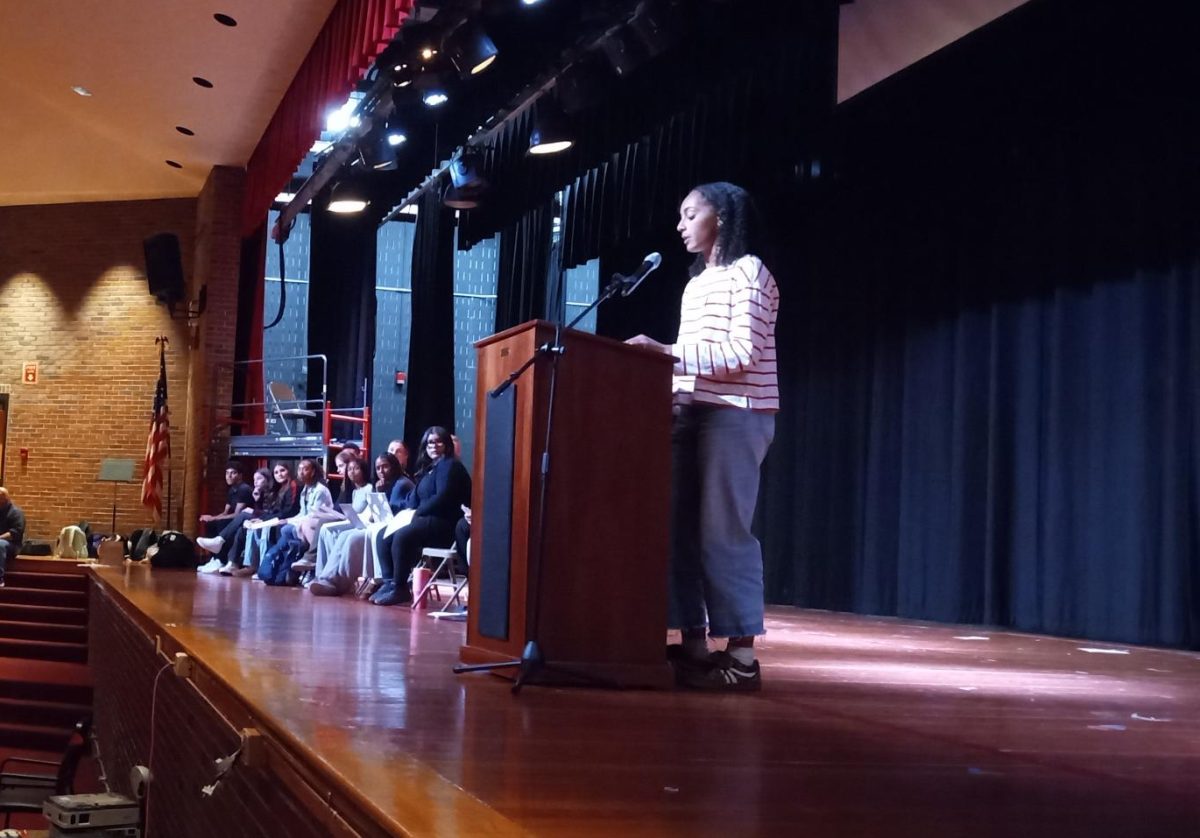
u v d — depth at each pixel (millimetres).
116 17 9047
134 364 13375
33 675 9328
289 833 2037
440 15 7590
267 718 2258
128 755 5340
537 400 2932
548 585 2885
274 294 13766
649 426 3051
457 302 13812
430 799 1536
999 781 1876
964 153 8422
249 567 9562
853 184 9461
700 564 3219
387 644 3926
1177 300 6859
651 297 11477
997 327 8141
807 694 3088
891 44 7336
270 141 10758
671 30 7336
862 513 9492
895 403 9195
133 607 5629
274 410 12281
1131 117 7109
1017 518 7969
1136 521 7105
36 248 13922
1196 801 1763
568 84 8422
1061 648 6047
